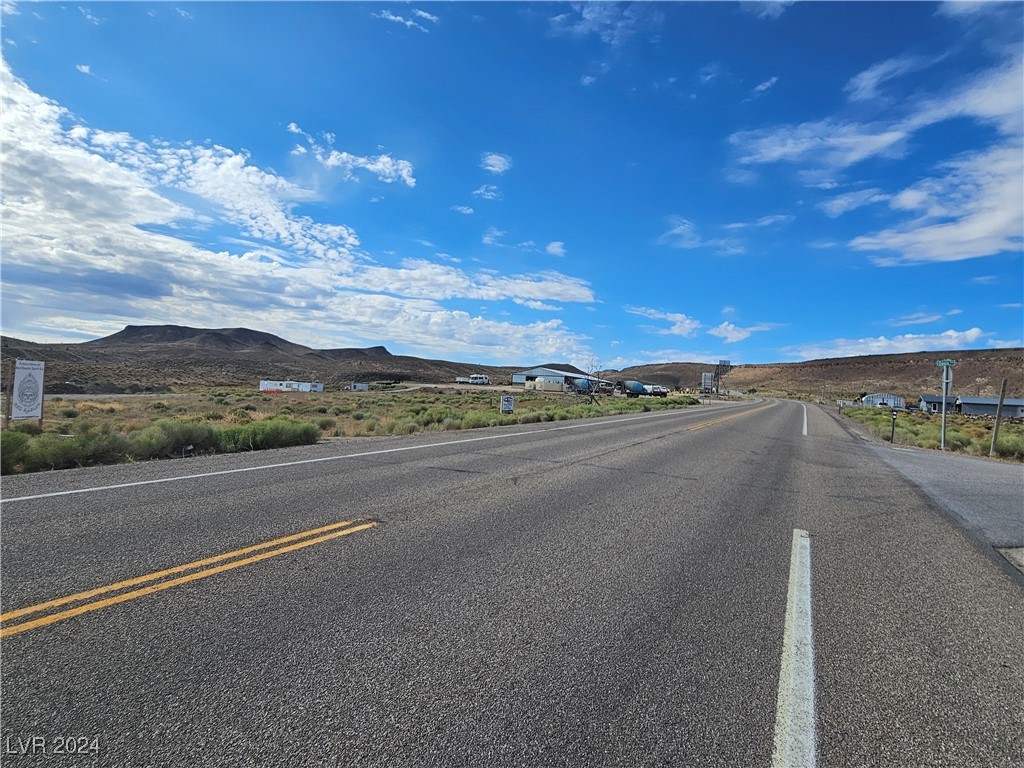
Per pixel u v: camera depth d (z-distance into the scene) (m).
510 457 11.57
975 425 44.72
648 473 10.45
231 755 2.39
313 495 7.25
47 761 2.31
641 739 2.62
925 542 6.51
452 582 4.45
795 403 85.25
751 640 3.70
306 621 3.64
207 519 5.90
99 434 10.95
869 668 3.42
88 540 5.06
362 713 2.71
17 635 3.30
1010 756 2.63
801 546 6.05
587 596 4.30
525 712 2.78
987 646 3.79
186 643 3.29
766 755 2.55
